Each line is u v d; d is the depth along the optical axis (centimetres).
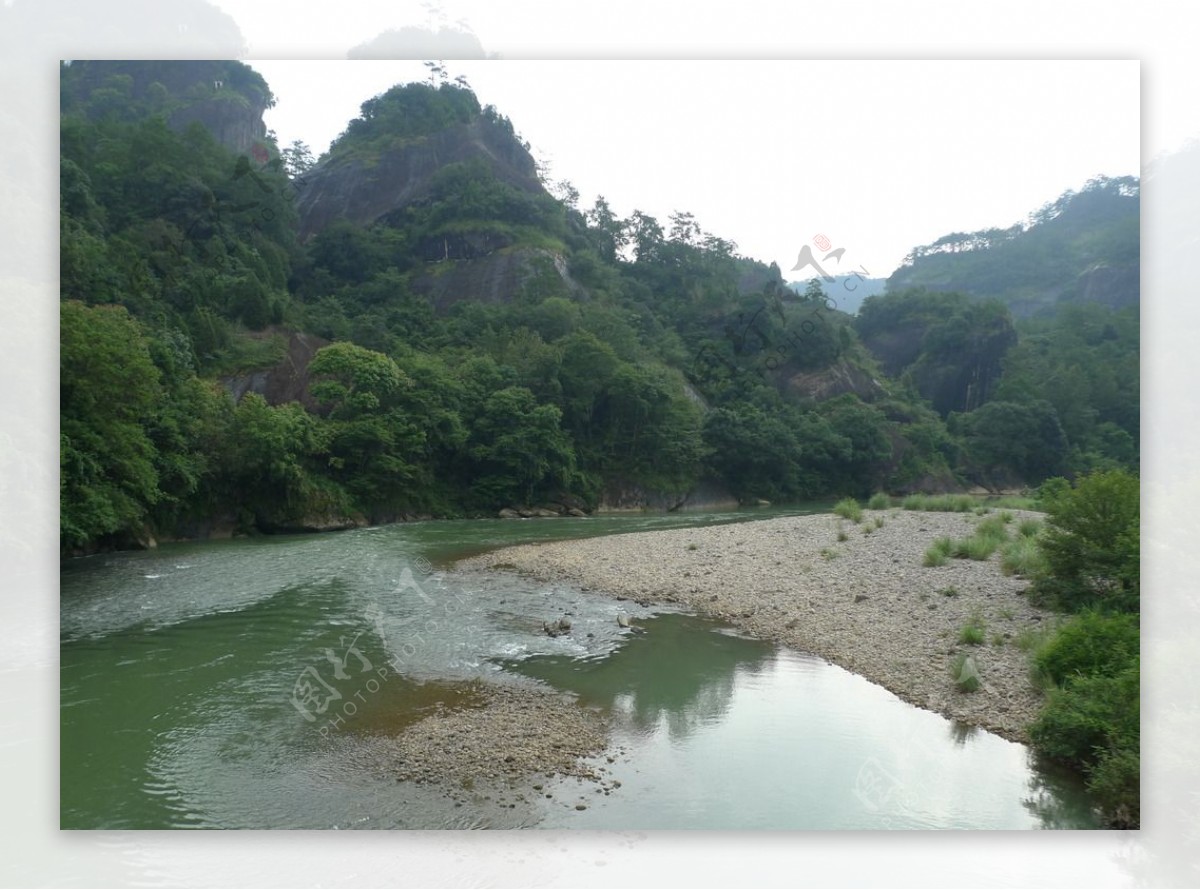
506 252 7581
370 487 4012
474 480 4684
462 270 7531
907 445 6750
